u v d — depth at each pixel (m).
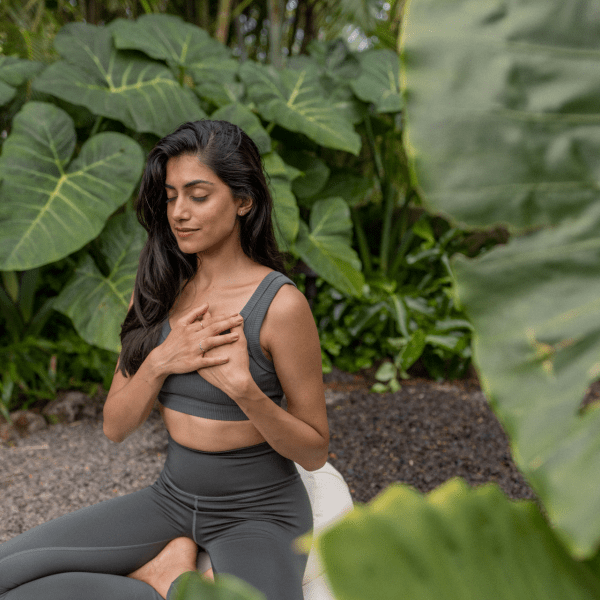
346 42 4.08
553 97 0.34
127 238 2.99
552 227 0.34
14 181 2.67
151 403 1.26
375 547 0.33
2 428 2.68
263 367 1.22
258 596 0.34
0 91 2.87
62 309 2.80
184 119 3.05
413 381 3.50
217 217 1.18
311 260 3.37
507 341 0.33
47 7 3.98
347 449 2.67
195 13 4.58
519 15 0.34
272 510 1.23
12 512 2.14
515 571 0.35
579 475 0.30
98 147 2.88
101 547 1.21
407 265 3.97
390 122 4.07
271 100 3.51
